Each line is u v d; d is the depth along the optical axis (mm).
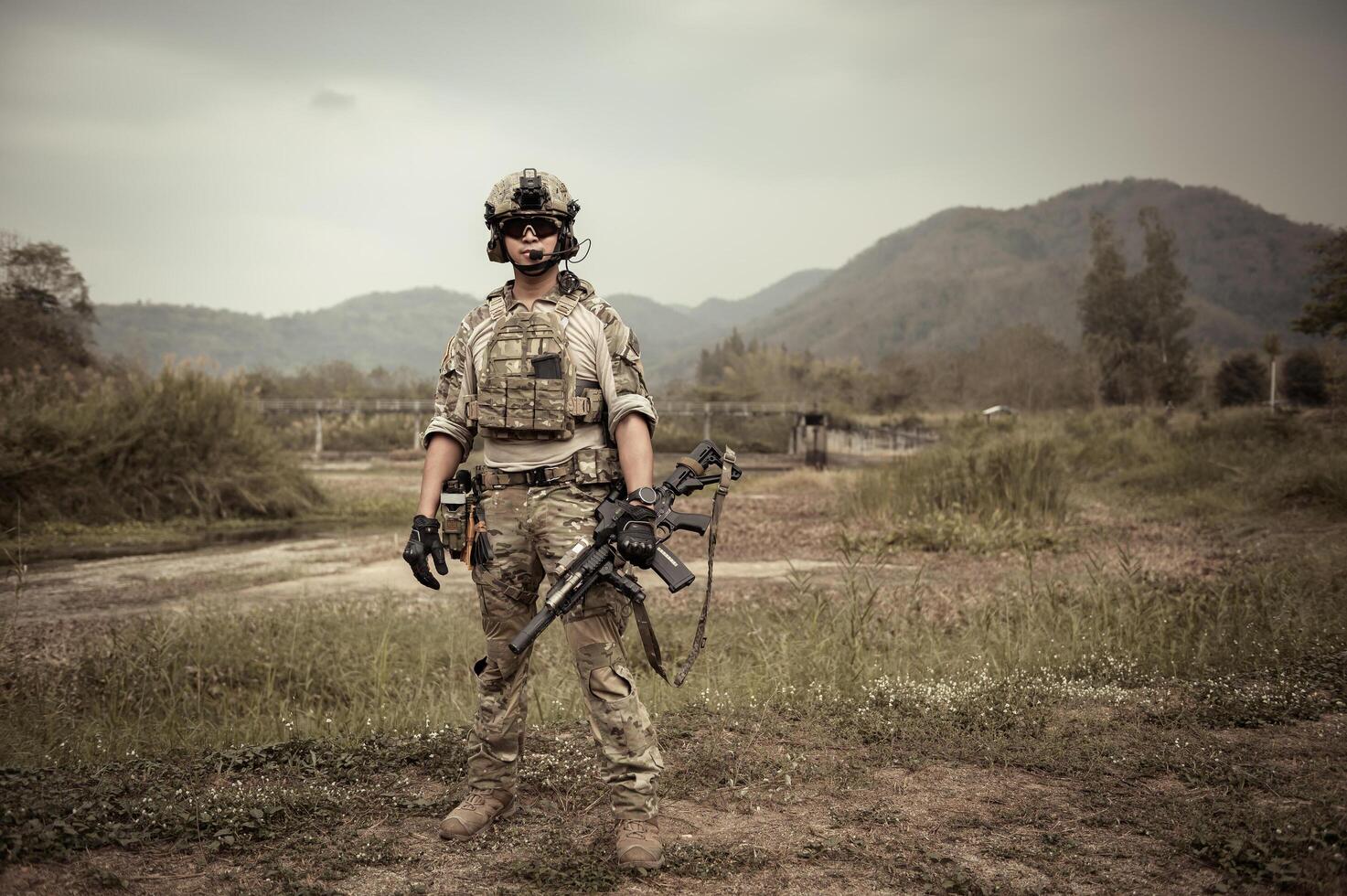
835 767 3523
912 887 2514
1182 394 70062
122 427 18438
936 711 4250
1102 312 73125
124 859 2672
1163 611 6188
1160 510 15375
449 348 2996
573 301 2863
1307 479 14180
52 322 36312
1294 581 6930
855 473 28734
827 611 6488
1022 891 2463
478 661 2990
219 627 7004
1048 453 15406
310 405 53344
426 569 2896
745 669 5344
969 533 12656
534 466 2830
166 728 4766
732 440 61750
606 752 2732
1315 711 4191
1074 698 4551
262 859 2691
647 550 2656
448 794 3199
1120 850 2730
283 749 3736
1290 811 2951
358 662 6199
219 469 19703
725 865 2637
